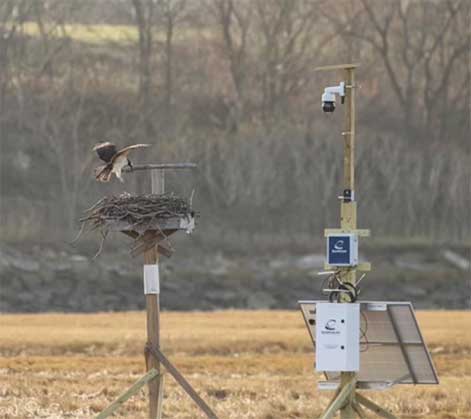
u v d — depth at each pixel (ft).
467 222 257.96
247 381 91.25
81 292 222.69
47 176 248.93
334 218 254.06
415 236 254.47
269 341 122.31
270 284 231.91
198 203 253.03
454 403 79.77
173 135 263.70
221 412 75.61
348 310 59.52
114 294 223.51
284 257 241.96
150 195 61.77
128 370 99.71
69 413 74.69
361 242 250.78
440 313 166.71
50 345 119.55
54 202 243.40
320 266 239.71
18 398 80.28
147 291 62.34
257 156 259.19
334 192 256.93
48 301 219.00
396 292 233.55
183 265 235.20
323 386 61.77
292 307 224.74
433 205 260.42
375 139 265.95
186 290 227.61
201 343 120.67
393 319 60.29
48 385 87.25
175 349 119.03
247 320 151.74
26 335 126.72
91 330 134.51
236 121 268.00
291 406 77.61
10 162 248.73
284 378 93.97
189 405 77.46
